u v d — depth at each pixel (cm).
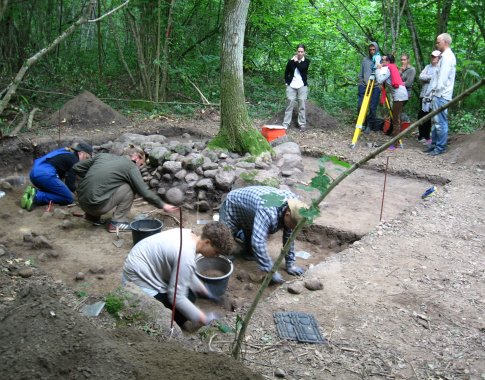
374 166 776
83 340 212
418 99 1132
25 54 1126
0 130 730
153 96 1161
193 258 337
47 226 550
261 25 1318
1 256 446
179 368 209
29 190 593
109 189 534
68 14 1269
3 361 201
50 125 895
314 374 284
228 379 207
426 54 1185
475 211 574
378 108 1123
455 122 967
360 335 328
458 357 307
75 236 531
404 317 352
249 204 439
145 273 352
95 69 1280
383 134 987
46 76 1142
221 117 745
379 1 1135
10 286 380
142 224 504
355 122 1083
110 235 538
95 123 920
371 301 373
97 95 1138
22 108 893
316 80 1416
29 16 1149
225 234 332
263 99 1251
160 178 639
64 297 367
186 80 1183
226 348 304
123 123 950
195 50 1277
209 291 392
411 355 308
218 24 1312
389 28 1163
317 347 312
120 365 204
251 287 444
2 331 217
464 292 391
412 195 666
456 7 1036
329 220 571
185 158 653
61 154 607
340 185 704
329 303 370
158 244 348
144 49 1177
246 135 730
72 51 1284
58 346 207
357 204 629
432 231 514
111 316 324
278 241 545
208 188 607
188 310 338
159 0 1063
